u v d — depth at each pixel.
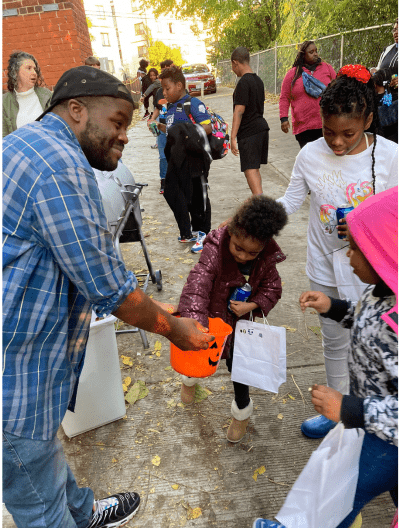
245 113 4.80
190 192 4.48
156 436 2.38
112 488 2.09
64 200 1.14
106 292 1.26
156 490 2.06
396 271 1.14
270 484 2.06
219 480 2.10
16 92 3.66
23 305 1.19
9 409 1.23
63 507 1.50
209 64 33.09
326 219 1.95
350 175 1.81
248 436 2.35
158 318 1.45
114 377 2.38
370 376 1.30
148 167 8.30
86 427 2.39
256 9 19.86
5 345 1.19
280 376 1.90
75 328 1.45
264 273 1.93
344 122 1.64
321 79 5.04
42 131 1.21
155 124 6.04
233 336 2.11
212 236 1.88
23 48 6.23
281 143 8.62
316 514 1.39
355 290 1.96
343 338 2.08
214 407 2.57
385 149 1.75
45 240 1.17
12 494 1.38
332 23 9.73
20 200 1.14
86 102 1.25
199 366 1.86
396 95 3.98
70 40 6.23
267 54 17.12
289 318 3.39
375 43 8.05
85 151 1.32
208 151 4.27
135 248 4.86
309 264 2.15
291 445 2.28
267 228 1.62
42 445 1.33
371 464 1.36
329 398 1.28
